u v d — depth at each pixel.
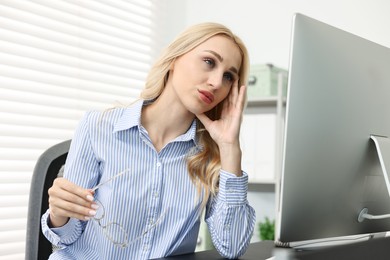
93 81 2.74
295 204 0.88
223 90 1.15
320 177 0.90
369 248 0.74
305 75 0.87
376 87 0.98
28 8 2.41
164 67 1.18
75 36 2.65
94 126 1.19
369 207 1.00
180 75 1.14
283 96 2.72
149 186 1.16
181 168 1.20
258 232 2.97
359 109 0.95
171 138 1.22
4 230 2.33
